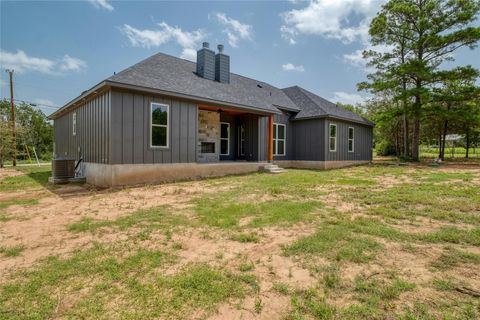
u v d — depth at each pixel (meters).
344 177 9.82
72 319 1.84
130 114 7.96
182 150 9.34
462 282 2.25
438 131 21.56
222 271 2.50
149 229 3.79
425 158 22.14
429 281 2.27
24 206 5.35
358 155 17.02
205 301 2.03
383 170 12.46
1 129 16.92
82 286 2.26
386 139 27.00
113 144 7.59
